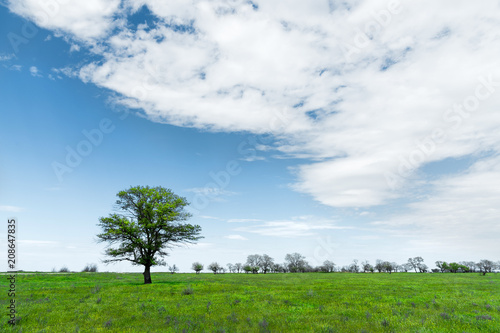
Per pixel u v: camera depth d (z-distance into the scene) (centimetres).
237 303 1822
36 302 1906
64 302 1909
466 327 1159
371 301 1928
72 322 1295
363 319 1327
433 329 1116
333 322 1252
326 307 1670
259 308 1628
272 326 1180
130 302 1875
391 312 1489
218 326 1172
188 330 1107
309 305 1747
